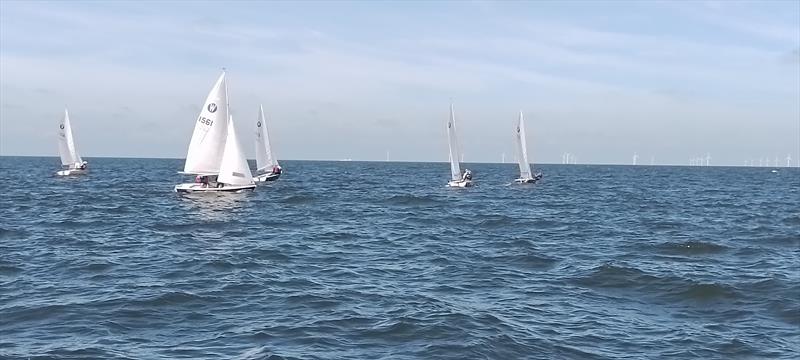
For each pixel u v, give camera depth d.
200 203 52.69
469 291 21.00
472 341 15.09
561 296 20.36
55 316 17.02
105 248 28.95
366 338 15.36
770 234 37.53
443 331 15.81
